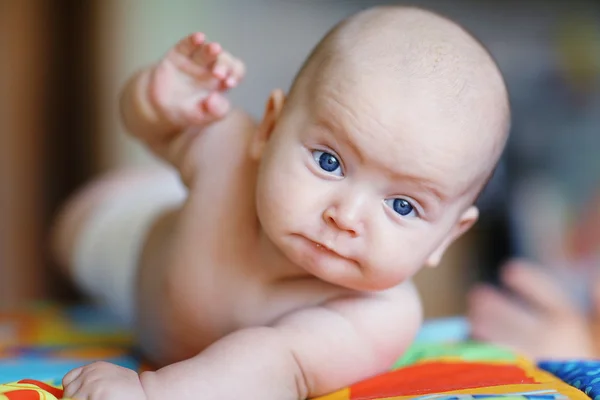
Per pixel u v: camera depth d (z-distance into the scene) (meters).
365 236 0.55
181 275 0.63
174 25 1.68
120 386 0.51
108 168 1.59
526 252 1.44
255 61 1.70
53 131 1.53
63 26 1.55
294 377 0.56
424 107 0.55
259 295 0.61
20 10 1.49
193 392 0.52
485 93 0.57
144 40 1.65
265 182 0.57
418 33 0.58
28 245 1.48
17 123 1.49
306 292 0.60
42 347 0.79
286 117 0.58
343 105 0.55
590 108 1.59
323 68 0.58
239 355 0.55
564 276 1.22
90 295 1.06
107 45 1.61
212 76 0.63
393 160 0.54
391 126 0.54
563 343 0.84
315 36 1.71
